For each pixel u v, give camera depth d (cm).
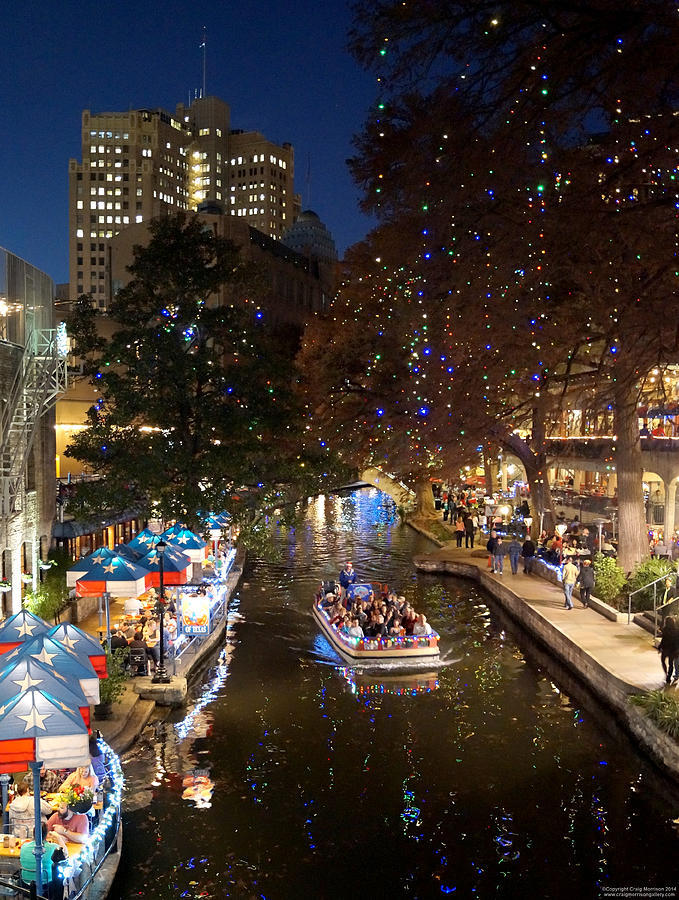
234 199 19825
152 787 1678
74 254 16462
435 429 2934
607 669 2088
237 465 2720
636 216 1279
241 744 1909
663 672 2053
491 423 2712
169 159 17325
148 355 2745
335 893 1304
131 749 1875
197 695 2275
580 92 1078
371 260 4450
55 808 1314
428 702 2212
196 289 2831
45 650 1425
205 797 1631
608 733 1964
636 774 1725
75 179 16438
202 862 1388
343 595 3195
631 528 2931
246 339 2861
